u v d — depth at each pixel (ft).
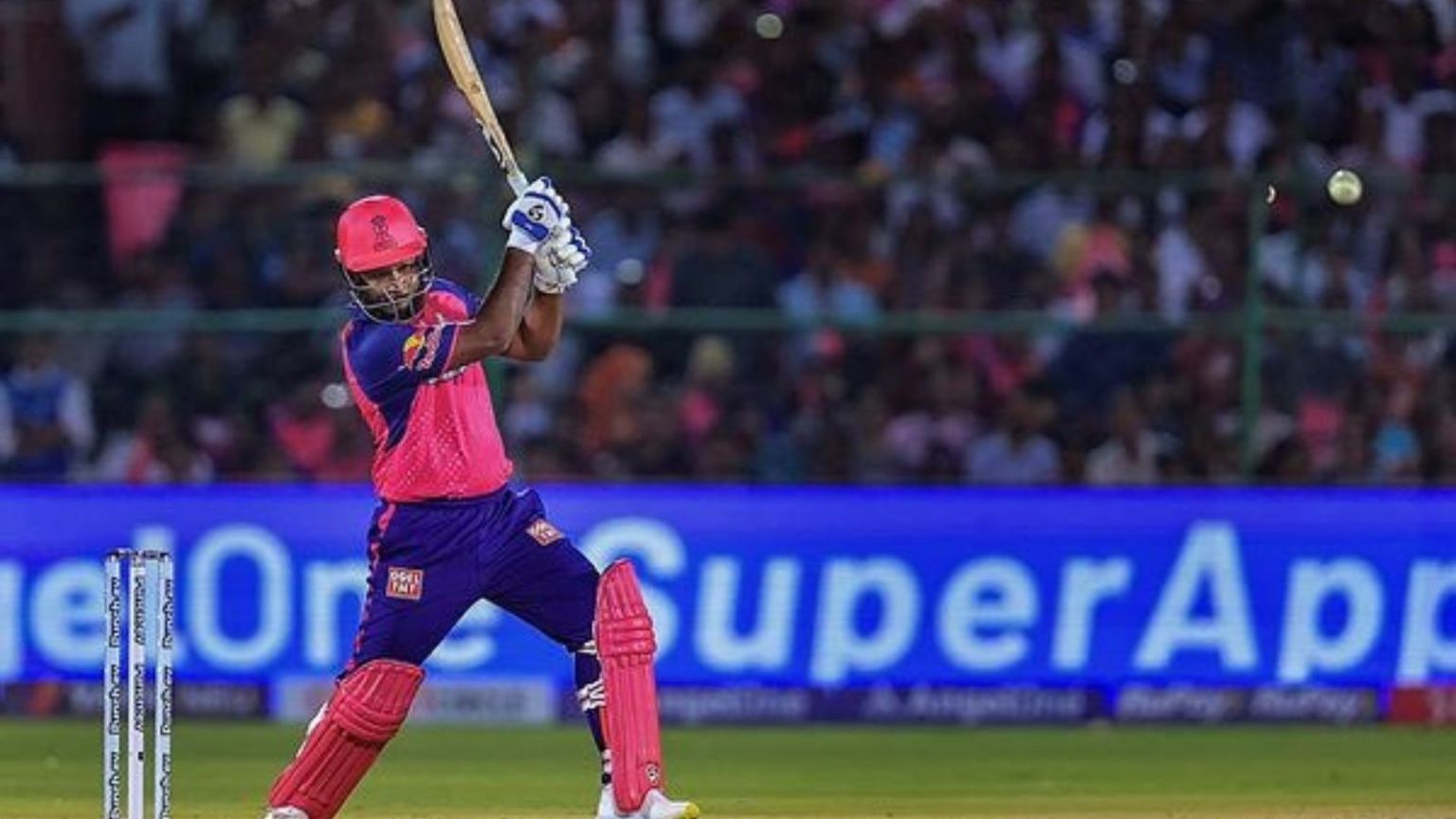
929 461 169.68
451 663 157.48
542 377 169.07
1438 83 187.62
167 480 168.96
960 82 190.80
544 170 166.81
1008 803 122.52
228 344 169.99
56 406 169.78
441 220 165.68
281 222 171.42
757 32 193.88
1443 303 165.89
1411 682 158.92
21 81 200.75
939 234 171.01
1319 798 125.08
